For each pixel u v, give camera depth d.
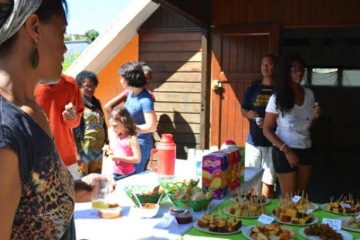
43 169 0.89
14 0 0.84
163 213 1.98
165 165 2.72
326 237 1.67
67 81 2.92
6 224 0.81
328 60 8.77
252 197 2.22
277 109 2.79
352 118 9.18
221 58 4.89
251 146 3.86
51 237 0.93
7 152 0.80
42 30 0.92
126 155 3.06
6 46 0.89
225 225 1.74
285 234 1.64
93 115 3.51
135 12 5.09
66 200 0.96
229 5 4.80
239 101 4.86
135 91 3.57
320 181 6.67
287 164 2.77
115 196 2.24
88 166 3.50
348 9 4.39
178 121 5.18
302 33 8.08
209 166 2.26
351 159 8.60
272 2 4.63
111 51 5.47
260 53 4.74
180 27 5.12
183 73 5.14
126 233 1.68
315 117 2.92
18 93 0.90
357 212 2.08
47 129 0.95
